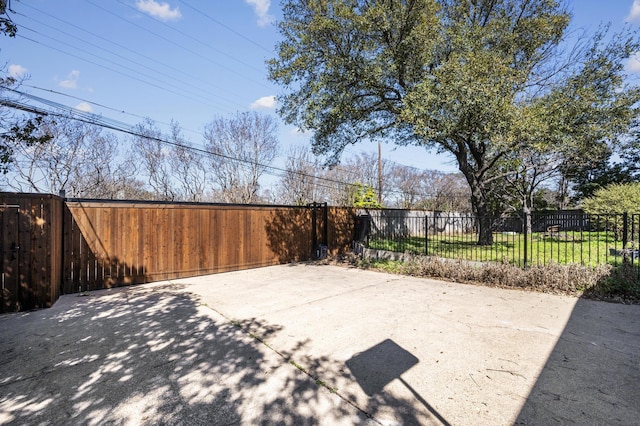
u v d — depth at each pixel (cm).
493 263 630
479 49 850
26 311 470
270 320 414
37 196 491
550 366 270
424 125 807
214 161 1956
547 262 597
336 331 367
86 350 327
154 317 434
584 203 1475
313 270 809
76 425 207
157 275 689
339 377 261
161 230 701
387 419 204
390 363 283
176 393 243
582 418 200
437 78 817
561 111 873
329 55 905
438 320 396
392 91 1042
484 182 1145
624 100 952
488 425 196
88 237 610
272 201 2184
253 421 206
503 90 798
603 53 949
